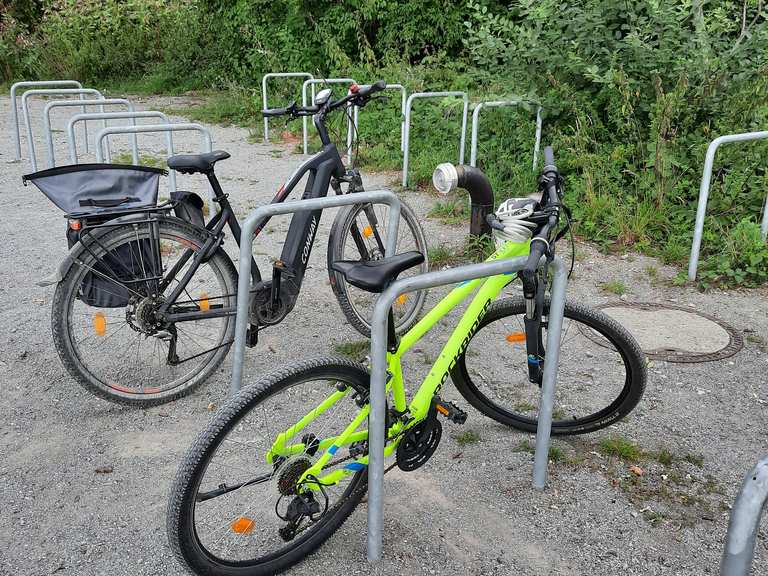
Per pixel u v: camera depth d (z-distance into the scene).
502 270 2.56
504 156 7.49
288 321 4.57
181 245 3.51
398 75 10.85
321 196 3.87
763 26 6.40
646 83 6.58
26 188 7.83
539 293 2.85
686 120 6.24
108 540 2.69
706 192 5.03
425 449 2.73
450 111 8.59
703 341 4.33
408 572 2.56
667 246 5.65
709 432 3.45
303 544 2.58
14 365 3.96
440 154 8.17
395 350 2.55
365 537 2.73
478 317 2.86
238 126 11.78
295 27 13.24
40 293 4.94
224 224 3.54
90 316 4.45
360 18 13.09
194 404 3.62
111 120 11.97
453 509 2.89
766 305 4.86
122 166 3.43
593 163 6.50
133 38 16.88
